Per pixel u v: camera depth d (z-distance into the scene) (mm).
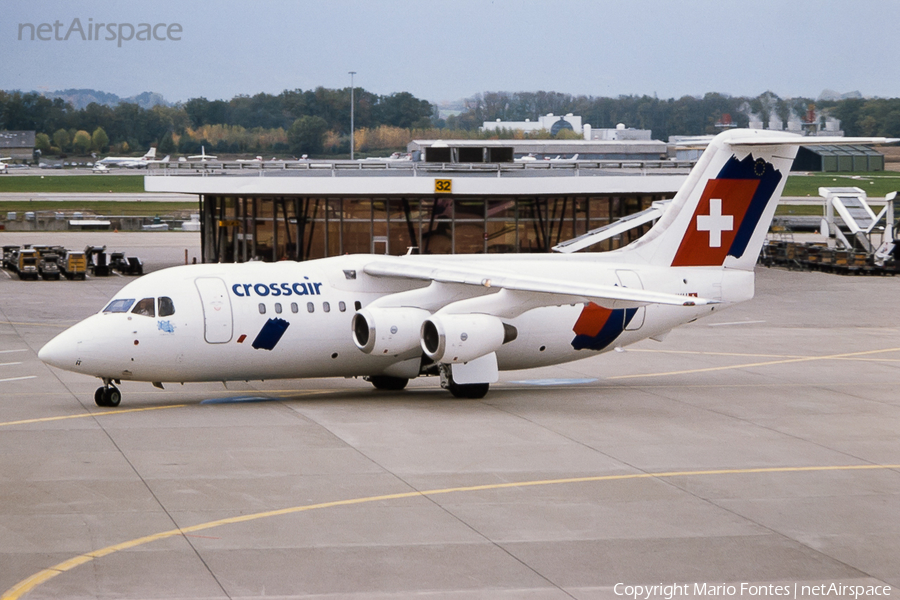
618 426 64438
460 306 70500
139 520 42969
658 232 79688
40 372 80875
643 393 77250
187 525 42438
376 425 63031
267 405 69625
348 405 70062
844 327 116188
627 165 160875
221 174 155375
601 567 38594
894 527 44406
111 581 35938
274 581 36312
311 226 149000
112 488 47781
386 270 72125
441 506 45906
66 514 43656
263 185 142250
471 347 69375
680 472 53156
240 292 68938
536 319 75000
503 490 48781
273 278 70875
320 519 43594
